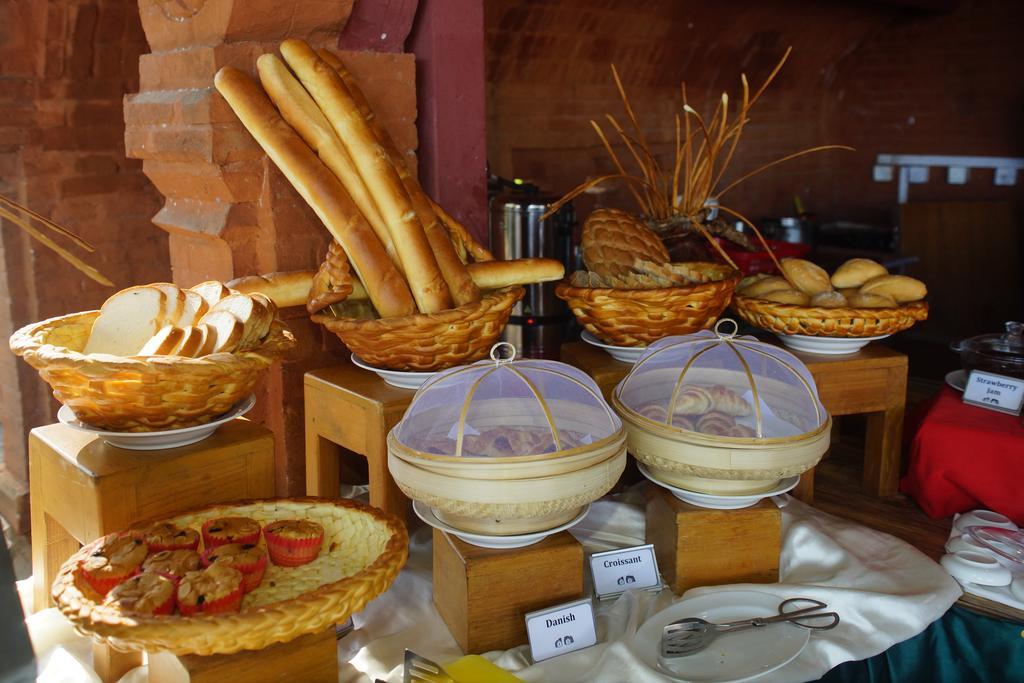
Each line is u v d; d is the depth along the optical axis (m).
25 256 2.89
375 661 1.32
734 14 4.27
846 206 5.67
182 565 1.12
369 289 1.62
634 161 4.30
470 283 1.67
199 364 1.20
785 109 5.17
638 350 1.77
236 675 1.08
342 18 1.82
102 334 1.37
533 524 1.31
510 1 3.40
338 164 1.63
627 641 1.29
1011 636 1.44
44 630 1.34
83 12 2.71
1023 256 5.00
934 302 4.95
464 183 2.12
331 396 1.66
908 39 5.27
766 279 2.00
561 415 1.35
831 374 1.81
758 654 1.28
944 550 1.65
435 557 1.46
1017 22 4.86
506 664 1.29
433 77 2.03
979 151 5.12
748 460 1.38
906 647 1.43
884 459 1.89
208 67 1.70
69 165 2.91
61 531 1.43
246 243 1.79
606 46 3.89
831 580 1.52
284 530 1.20
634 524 1.68
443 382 1.37
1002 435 1.68
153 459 1.30
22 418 2.97
